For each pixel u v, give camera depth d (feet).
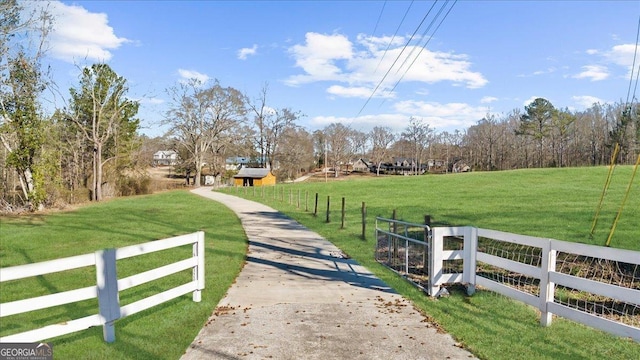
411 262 31.32
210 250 36.60
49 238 45.47
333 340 15.69
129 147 136.87
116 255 15.61
